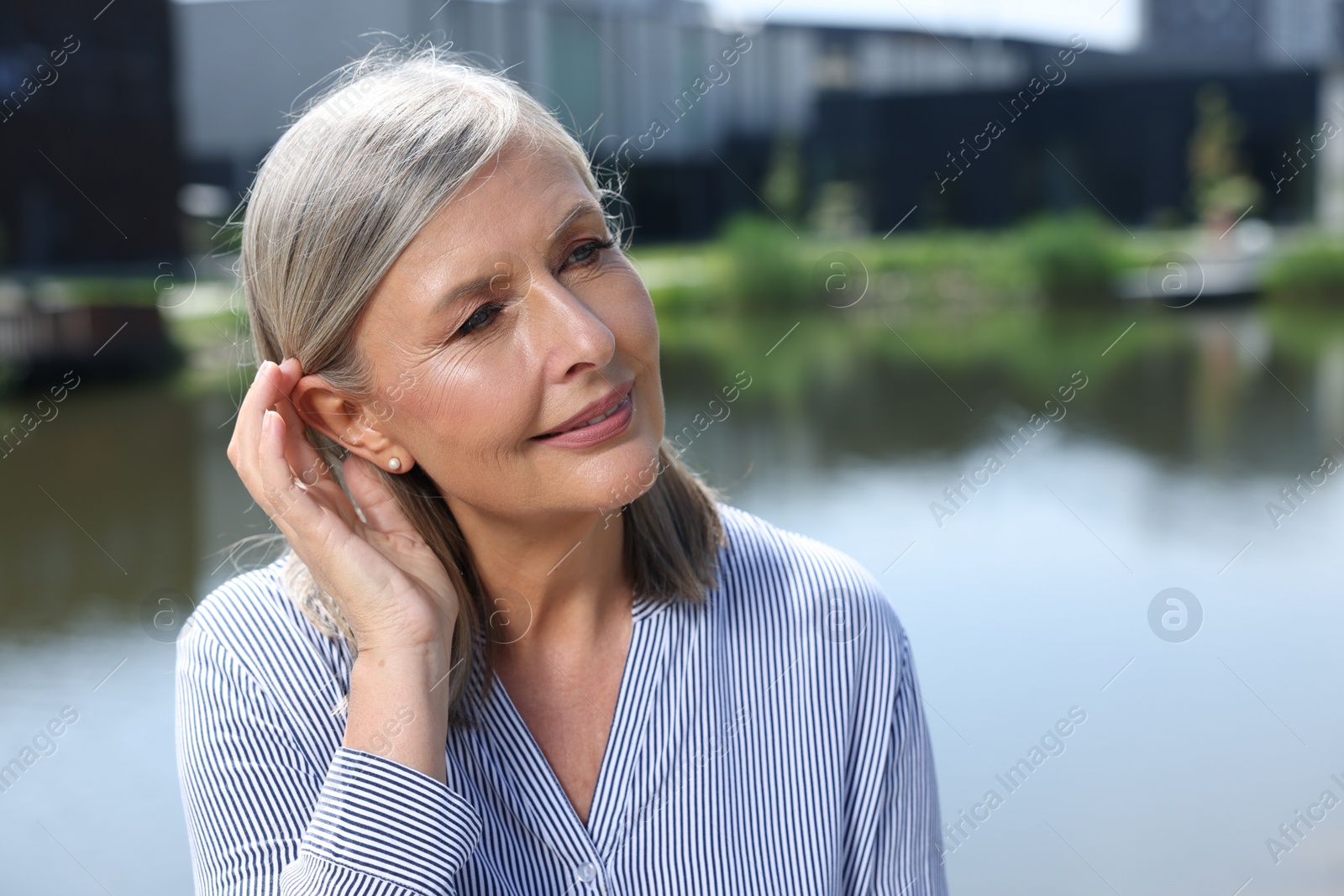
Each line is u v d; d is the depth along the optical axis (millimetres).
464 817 808
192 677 875
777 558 972
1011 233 19016
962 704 3693
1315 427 8461
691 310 16812
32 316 11273
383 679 830
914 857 999
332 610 879
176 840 3018
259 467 850
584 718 903
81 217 13055
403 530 887
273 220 812
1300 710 3588
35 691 4047
